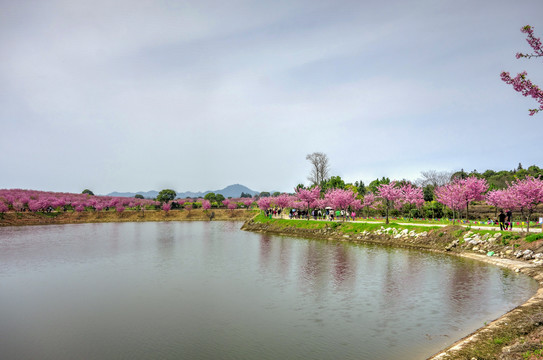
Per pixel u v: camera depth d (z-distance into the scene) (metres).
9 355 15.17
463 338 15.27
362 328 17.23
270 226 71.94
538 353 11.40
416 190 67.94
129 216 112.94
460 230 38.50
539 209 49.75
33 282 28.14
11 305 22.22
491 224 43.34
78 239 58.56
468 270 27.88
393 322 17.84
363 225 53.00
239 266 33.75
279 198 83.31
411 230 44.97
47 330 17.98
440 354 12.80
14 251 44.88
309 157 106.38
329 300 22.05
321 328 17.44
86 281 28.31
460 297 21.05
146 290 25.34
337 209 68.12
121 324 18.67
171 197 133.88
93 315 20.19
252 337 16.56
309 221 64.50
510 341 13.24
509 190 37.72
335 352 14.66
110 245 50.44
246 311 20.38
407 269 29.62
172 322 18.81
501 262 28.95
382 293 23.03
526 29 12.02
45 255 41.53
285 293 23.95
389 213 70.81
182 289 25.47
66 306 21.91
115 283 27.53
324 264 33.47
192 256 40.00
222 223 101.00
